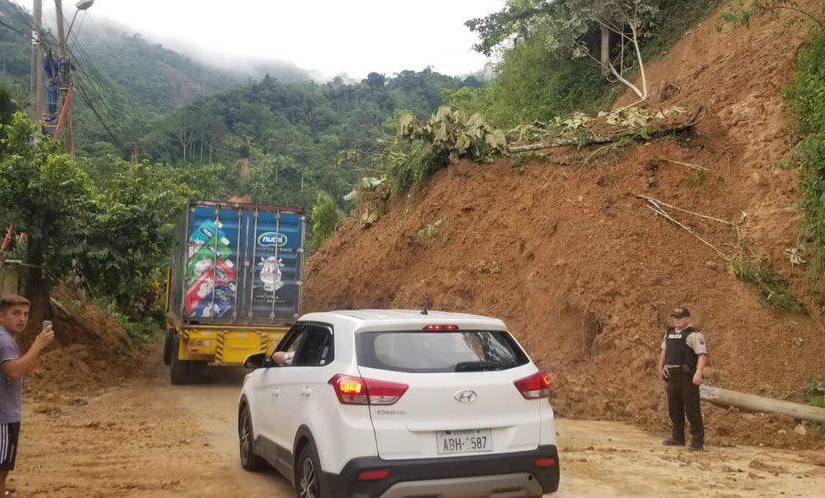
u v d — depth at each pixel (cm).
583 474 679
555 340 1256
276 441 594
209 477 660
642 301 1209
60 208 1369
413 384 471
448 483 460
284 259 1391
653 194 1446
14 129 1380
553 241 1428
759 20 1794
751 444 863
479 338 519
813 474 690
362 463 451
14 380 474
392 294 1695
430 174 1922
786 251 1252
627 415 1016
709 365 1083
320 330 574
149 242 1488
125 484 625
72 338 1427
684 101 1734
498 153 1775
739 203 1389
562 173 1591
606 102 2298
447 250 1622
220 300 1348
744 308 1163
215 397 1217
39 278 1378
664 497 599
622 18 2292
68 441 813
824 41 1459
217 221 1354
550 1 2619
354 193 2295
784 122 1448
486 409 484
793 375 1039
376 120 15625
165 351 1627
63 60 2503
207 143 13538
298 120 15912
